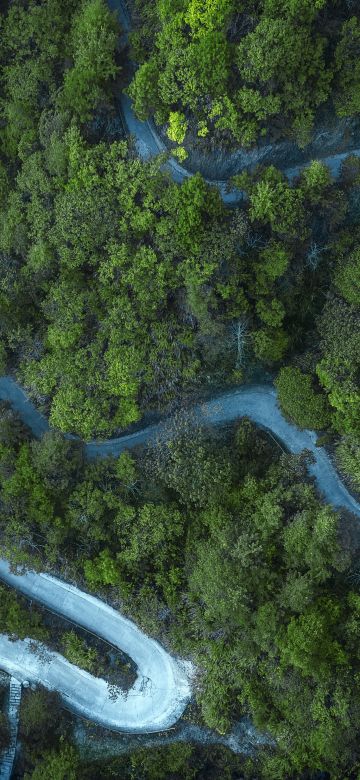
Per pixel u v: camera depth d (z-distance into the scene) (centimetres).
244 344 4394
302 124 3944
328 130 4144
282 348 4425
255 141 4031
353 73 3809
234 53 3766
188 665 4759
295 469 4341
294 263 4247
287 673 4094
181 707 4772
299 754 4212
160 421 4741
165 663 4838
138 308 4316
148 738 4781
